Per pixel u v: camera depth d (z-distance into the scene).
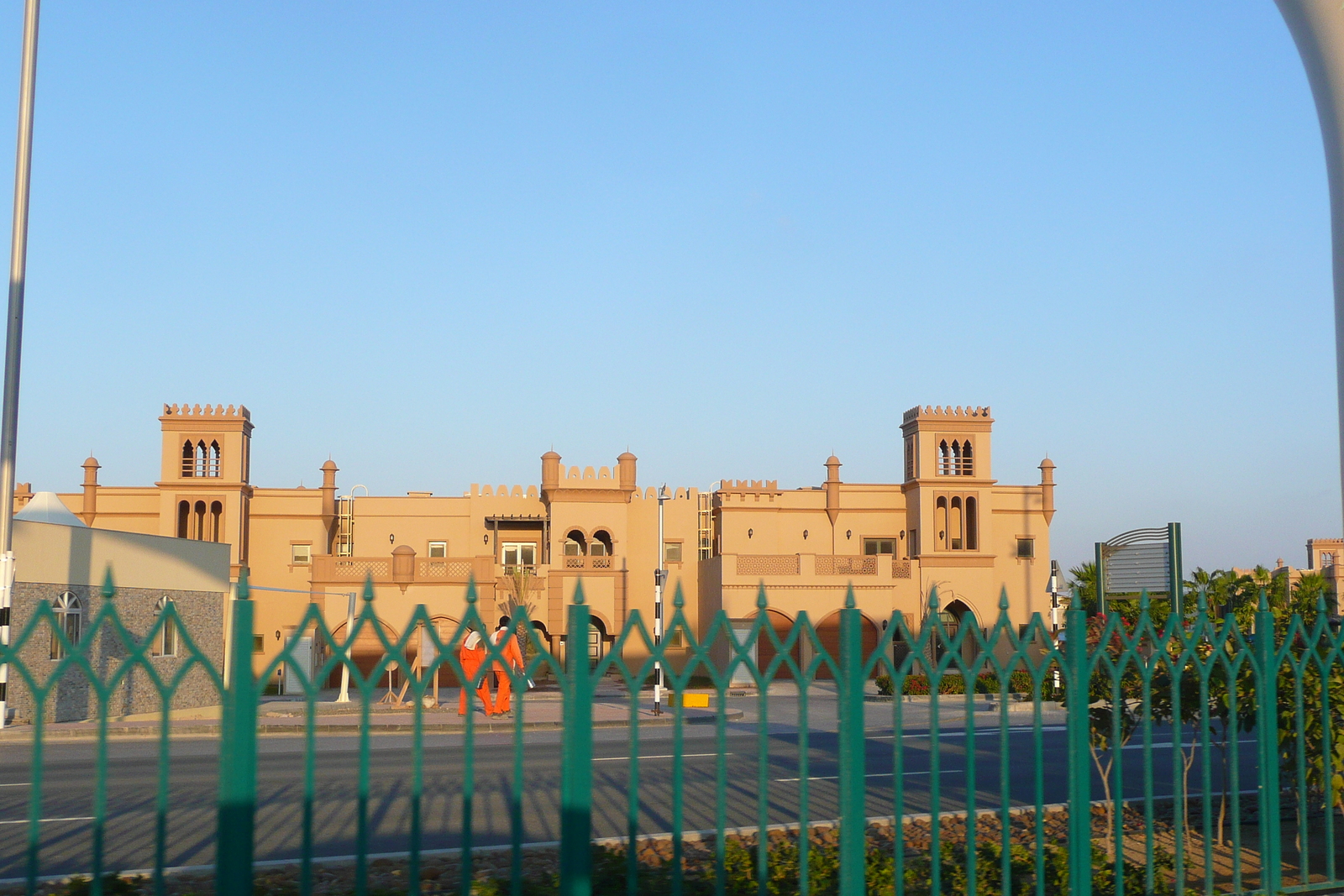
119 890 6.63
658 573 35.00
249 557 53.03
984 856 8.55
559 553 52.78
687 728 25.95
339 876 8.70
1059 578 37.72
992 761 17.31
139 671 29.03
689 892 7.18
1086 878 6.29
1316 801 10.63
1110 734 10.09
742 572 49.16
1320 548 51.00
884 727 25.73
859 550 55.53
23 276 21.73
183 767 16.50
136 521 52.16
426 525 54.88
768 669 5.68
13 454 21.69
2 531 21.56
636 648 52.53
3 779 14.88
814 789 14.07
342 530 54.72
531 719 27.08
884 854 8.91
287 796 13.20
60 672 4.77
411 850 5.09
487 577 47.97
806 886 5.61
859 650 5.80
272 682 41.16
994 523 55.66
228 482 51.31
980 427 54.84
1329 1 7.84
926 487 53.91
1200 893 7.65
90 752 19.20
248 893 4.71
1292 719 9.01
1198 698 9.60
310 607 5.02
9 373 21.53
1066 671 6.50
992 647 6.31
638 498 55.59
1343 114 8.04
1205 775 6.85
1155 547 16.48
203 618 32.09
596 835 10.74
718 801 5.56
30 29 21.72
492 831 11.13
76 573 26.95
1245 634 10.32
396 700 33.94
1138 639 6.66
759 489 55.75
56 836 10.70
